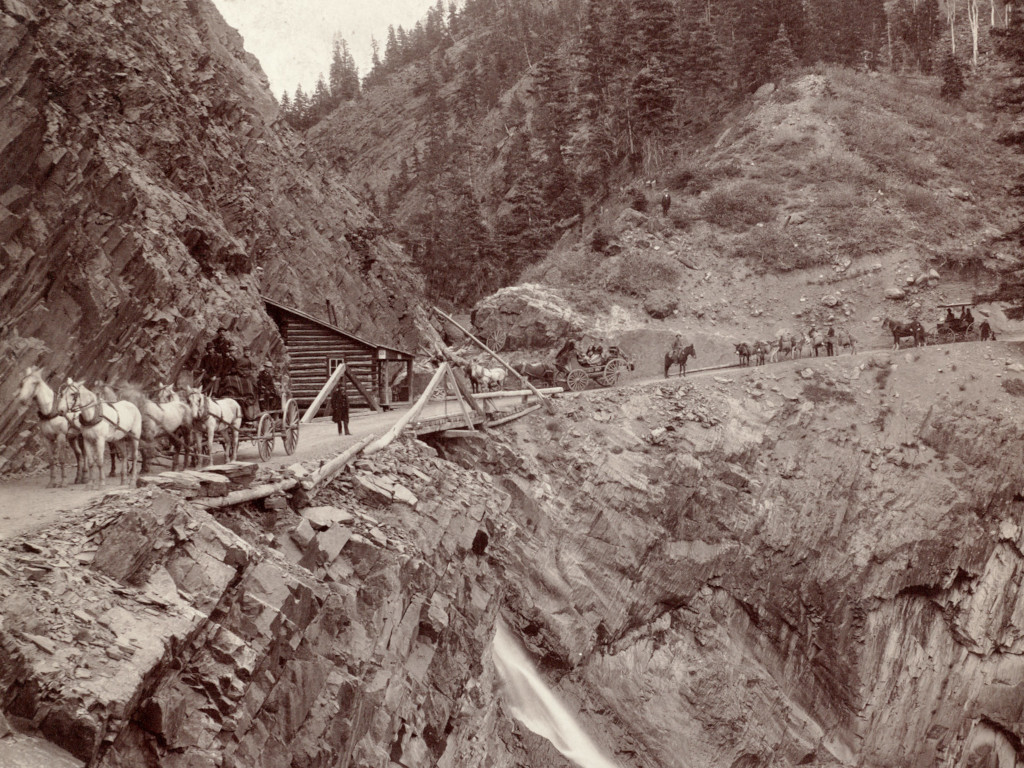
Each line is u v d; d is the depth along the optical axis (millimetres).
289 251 48594
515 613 32875
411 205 116000
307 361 39438
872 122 72312
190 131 36562
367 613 16219
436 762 18469
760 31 80938
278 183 50344
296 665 13250
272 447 23016
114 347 23719
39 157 21516
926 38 101188
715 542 38250
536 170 89062
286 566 14336
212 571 12055
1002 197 65188
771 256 58750
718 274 58594
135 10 37500
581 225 75188
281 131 56250
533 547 34281
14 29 20562
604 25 88188
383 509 20453
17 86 20516
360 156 145000
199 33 50750
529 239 78375
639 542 36156
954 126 76312
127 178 25062
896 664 38906
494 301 55156
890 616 39156
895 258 57656
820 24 89688
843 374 45031
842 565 39219
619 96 79000
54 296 21969
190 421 19906
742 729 35688
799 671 38656
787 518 39562
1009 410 42781
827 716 38375
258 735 12141
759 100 76562
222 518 14664
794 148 69062
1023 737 38969
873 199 62781
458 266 84750
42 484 18031
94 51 31250
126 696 9625
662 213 64125
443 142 122188
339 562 16766
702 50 82875
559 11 151250
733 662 36938
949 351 46562
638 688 34906
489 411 38062
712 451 39656
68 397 17406
